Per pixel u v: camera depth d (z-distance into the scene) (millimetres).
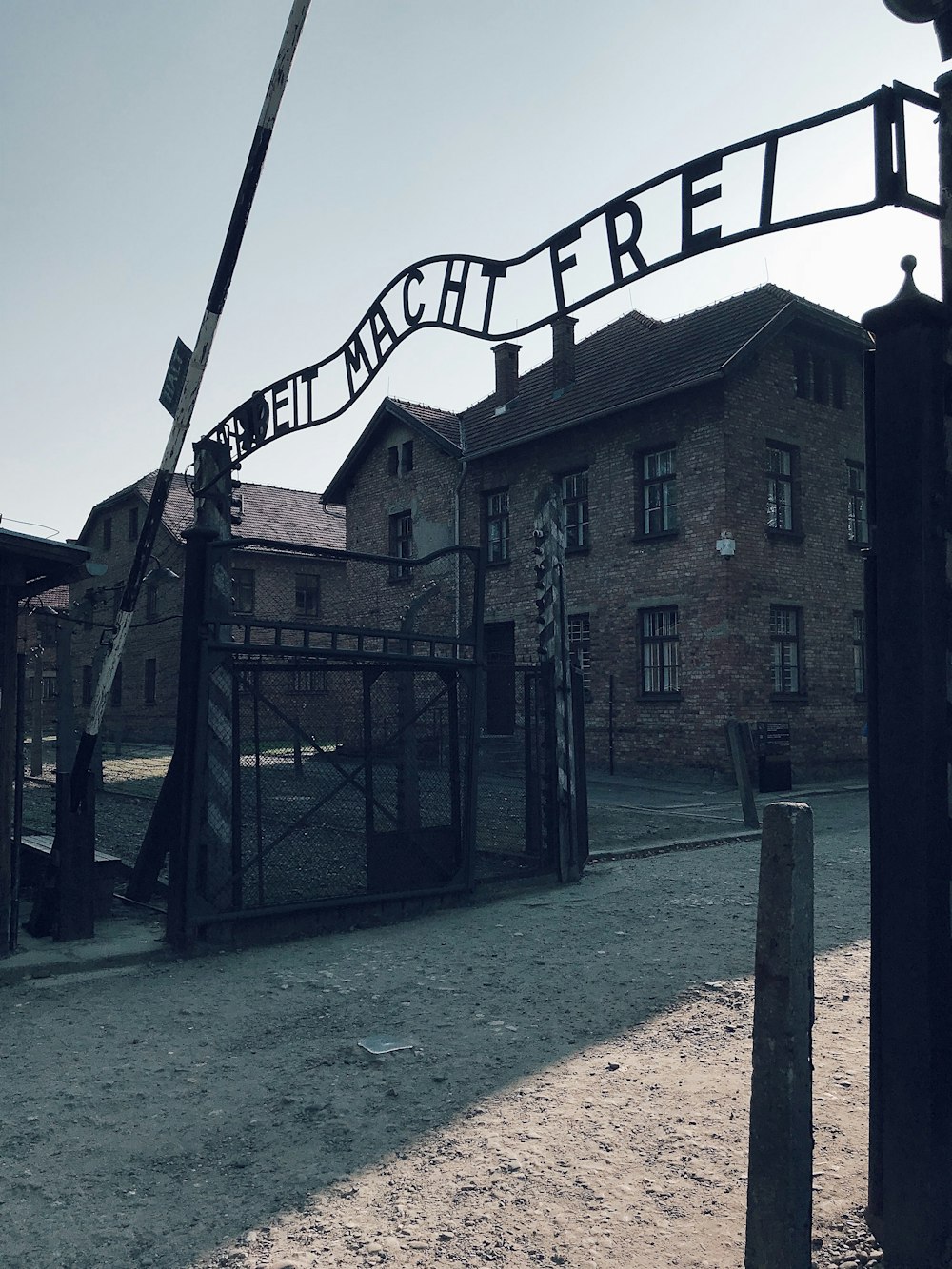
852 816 12969
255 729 6699
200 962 5977
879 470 2611
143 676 30969
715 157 3895
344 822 10117
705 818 12578
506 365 23469
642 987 5270
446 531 23219
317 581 33531
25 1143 3469
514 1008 4957
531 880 8086
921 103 3273
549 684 8375
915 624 2510
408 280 5699
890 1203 2502
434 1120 3605
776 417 18031
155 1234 2842
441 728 7902
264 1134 3518
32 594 6598
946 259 2639
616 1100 3756
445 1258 2676
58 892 6320
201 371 5934
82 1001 5199
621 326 22578
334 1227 2852
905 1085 2479
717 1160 3223
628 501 18797
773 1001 2219
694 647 17406
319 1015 4914
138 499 32219
